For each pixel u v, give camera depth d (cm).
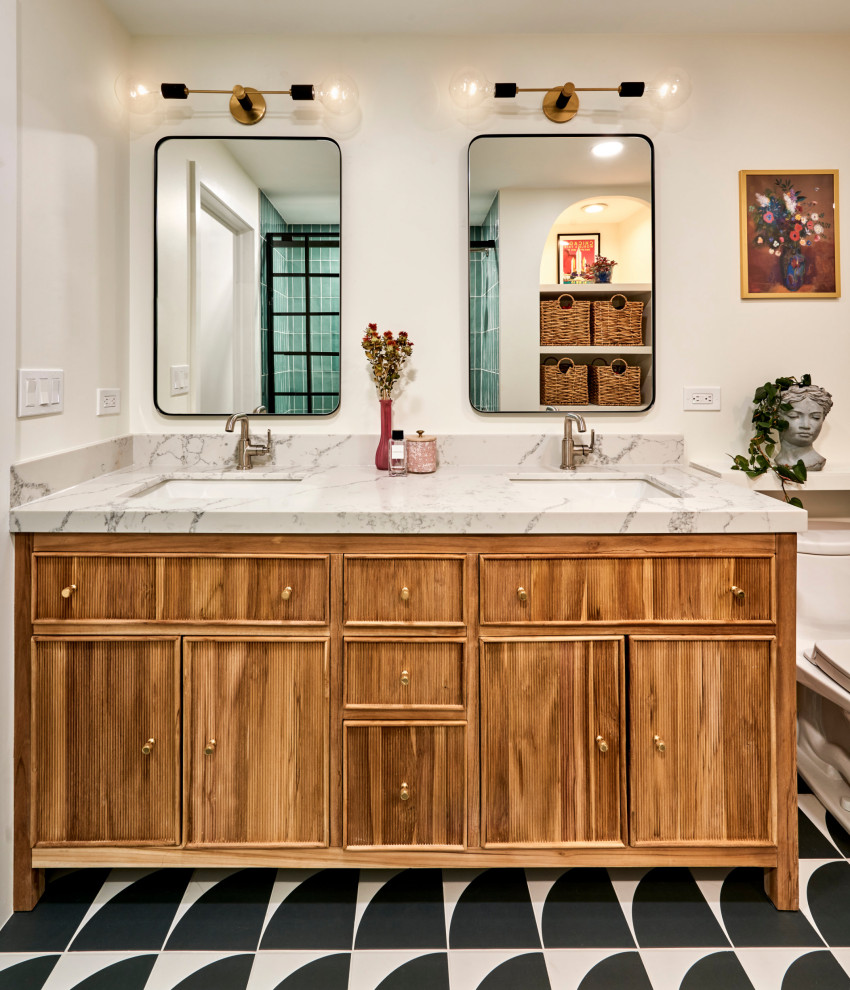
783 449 228
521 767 160
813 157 231
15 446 159
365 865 161
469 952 147
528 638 159
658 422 235
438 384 234
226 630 159
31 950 147
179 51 227
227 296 230
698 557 159
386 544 158
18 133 159
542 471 226
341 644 160
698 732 160
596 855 161
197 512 156
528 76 229
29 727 158
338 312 231
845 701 172
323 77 228
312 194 229
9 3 151
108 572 158
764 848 160
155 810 159
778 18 220
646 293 230
